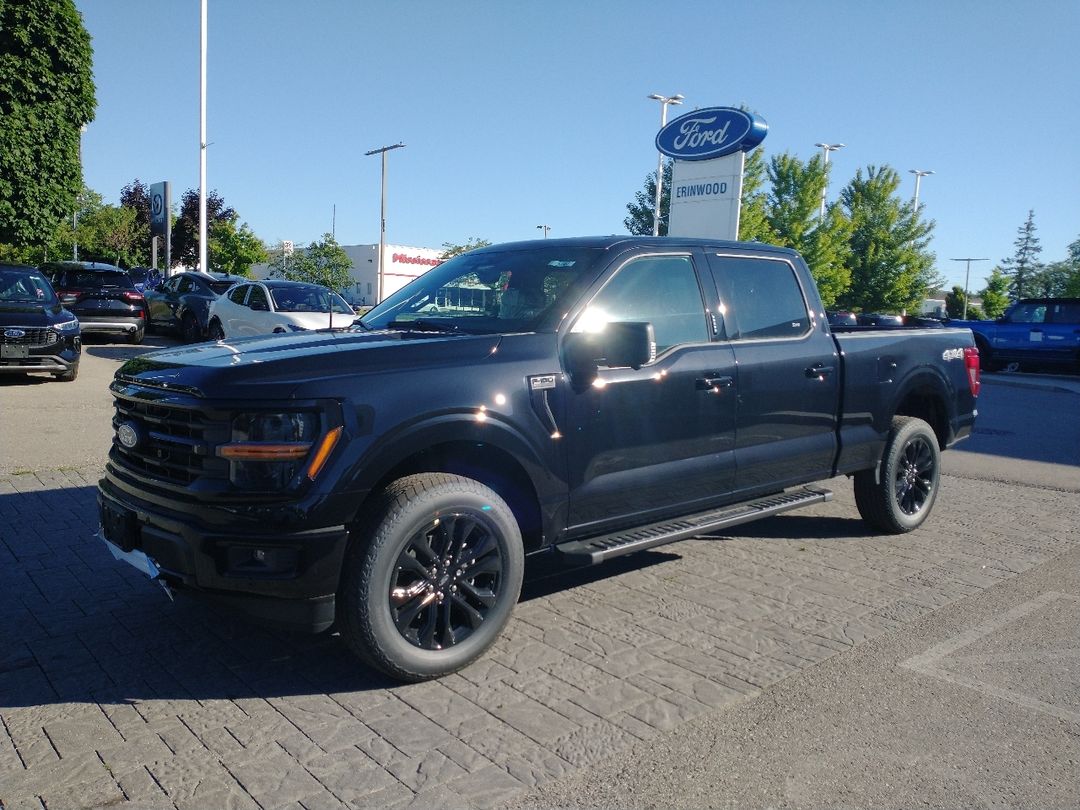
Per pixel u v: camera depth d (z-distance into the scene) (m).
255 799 2.82
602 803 2.84
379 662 3.54
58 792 2.84
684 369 4.55
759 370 4.95
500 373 3.85
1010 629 4.42
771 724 3.38
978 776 3.04
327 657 3.93
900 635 4.31
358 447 3.41
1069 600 4.87
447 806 2.80
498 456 3.97
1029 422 12.54
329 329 4.74
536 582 5.04
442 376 3.69
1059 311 20.97
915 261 51.31
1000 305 77.31
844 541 6.04
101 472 7.23
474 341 3.92
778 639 4.23
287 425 3.36
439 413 3.62
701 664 3.93
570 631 4.30
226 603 3.47
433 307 4.71
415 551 3.61
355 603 3.45
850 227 43.84
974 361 6.71
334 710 3.43
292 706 3.46
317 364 3.54
